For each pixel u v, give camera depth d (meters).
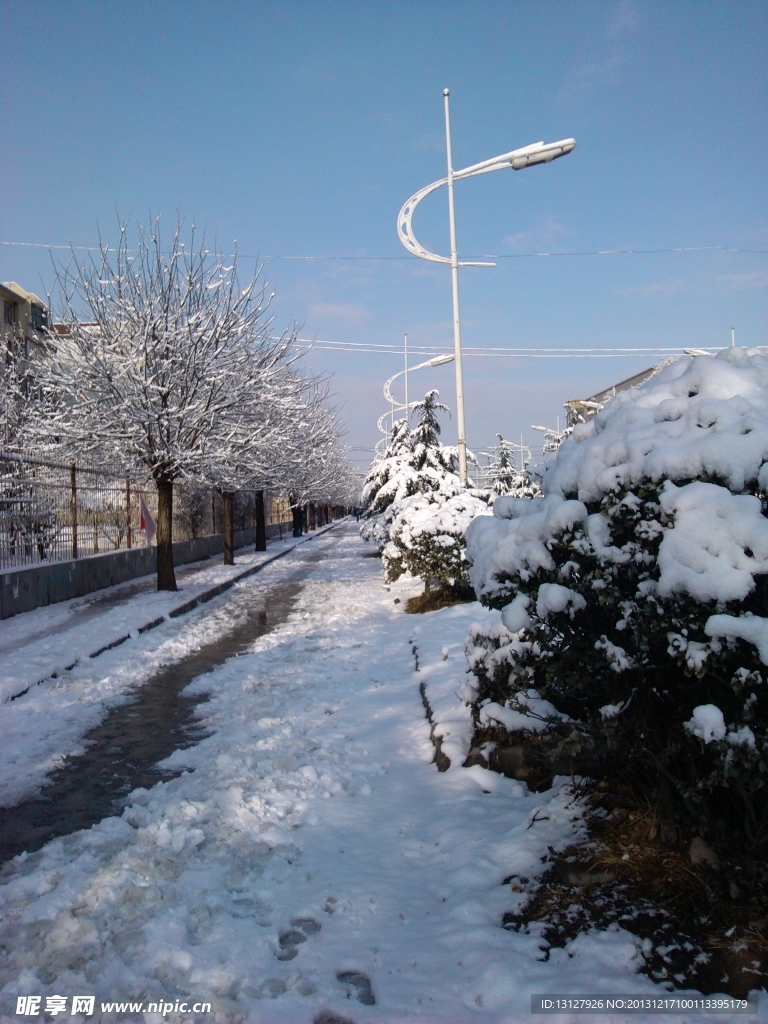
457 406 17.64
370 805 5.10
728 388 3.50
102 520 19.80
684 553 3.01
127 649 11.09
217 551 32.41
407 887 3.94
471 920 3.50
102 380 17.44
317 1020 2.90
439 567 13.10
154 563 23.17
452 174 17.56
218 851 4.38
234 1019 2.91
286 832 4.64
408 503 15.66
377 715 7.29
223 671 9.63
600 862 3.73
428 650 9.29
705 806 3.44
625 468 3.40
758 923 3.15
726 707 3.21
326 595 17.62
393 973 3.18
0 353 22.53
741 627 2.84
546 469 4.71
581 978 2.98
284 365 20.41
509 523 4.09
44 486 16.05
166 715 7.68
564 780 4.79
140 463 18.23
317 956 3.31
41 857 4.45
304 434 29.00
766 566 2.87
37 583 14.95
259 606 16.22
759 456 3.06
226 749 6.30
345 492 87.44
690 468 3.18
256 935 3.48
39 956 3.33
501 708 4.78
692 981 2.94
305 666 9.66
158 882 3.97
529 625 3.82
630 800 4.22
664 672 3.50
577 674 3.62
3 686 8.20
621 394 4.08
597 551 3.44
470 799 4.92
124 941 3.43
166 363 17.23
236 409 19.02
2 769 6.09
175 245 18.70
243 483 21.61
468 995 3.00
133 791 5.47
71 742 6.79
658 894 3.46
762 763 2.84
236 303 19.16
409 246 17.94
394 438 30.34
